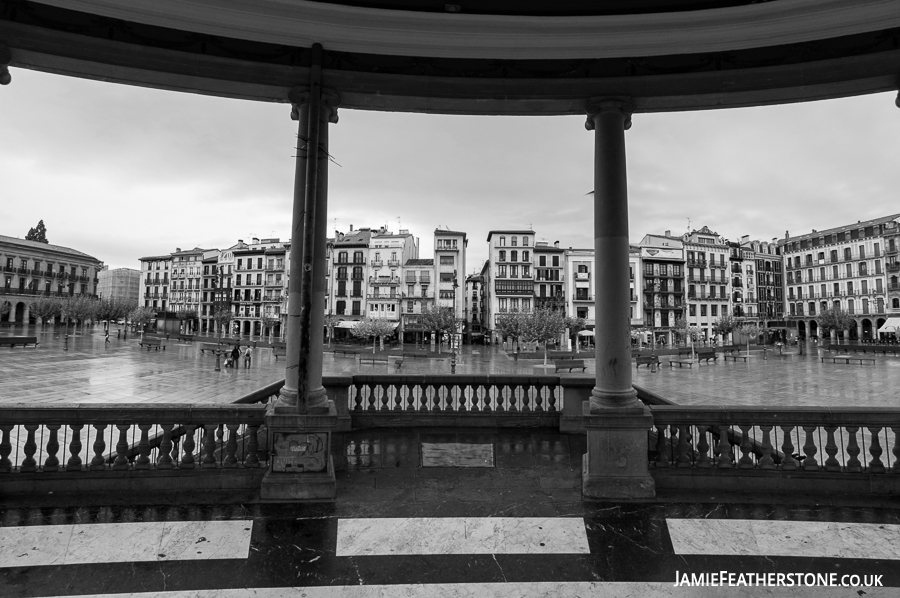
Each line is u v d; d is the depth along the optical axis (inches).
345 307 2389.3
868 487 167.8
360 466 200.7
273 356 1322.6
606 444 169.9
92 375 758.5
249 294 2723.9
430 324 2016.5
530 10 171.9
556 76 185.8
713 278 2503.7
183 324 2982.3
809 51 173.2
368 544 135.3
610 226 177.0
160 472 168.2
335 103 183.2
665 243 2482.8
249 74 176.4
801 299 2760.8
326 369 1045.2
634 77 179.9
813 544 135.9
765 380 880.9
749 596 113.3
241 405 175.2
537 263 2316.7
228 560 126.1
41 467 165.0
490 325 2309.3
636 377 940.0
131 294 4370.1
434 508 158.7
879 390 729.6
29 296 2674.7
